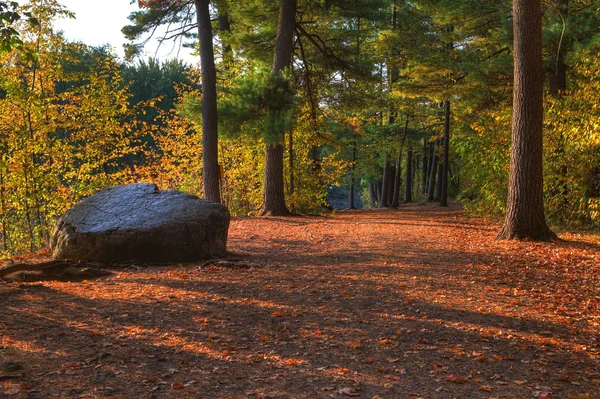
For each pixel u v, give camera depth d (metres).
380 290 7.46
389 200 43.91
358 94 24.39
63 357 4.62
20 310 6.05
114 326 5.63
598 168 14.76
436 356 4.93
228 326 5.77
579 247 11.20
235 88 18.45
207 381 4.26
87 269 8.53
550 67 18.39
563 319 6.12
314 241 13.05
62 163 15.53
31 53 6.71
